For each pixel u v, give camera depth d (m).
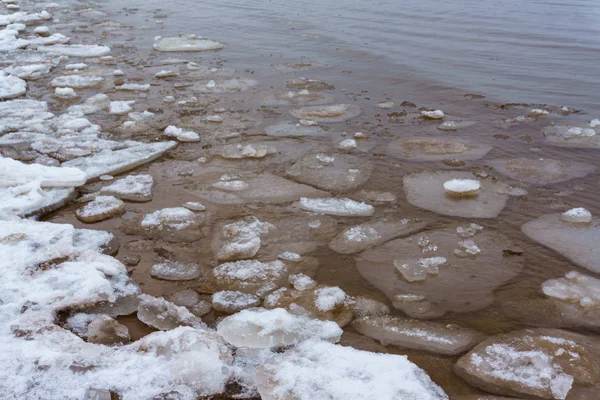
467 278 3.58
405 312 3.26
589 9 13.42
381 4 14.25
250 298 3.33
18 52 9.32
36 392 2.42
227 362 2.70
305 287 3.41
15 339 2.73
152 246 3.87
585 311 3.27
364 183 4.94
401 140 5.98
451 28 11.35
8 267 3.34
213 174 5.06
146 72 8.45
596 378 2.73
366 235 4.07
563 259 3.79
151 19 12.52
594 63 8.86
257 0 15.10
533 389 2.67
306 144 5.82
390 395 2.49
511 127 6.36
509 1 14.62
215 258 3.75
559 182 5.00
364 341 3.01
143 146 5.57
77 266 3.38
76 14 13.09
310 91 7.62
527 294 3.42
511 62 8.97
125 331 2.93
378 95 7.48
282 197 4.64
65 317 3.02
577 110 6.90
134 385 2.51
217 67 8.77
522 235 4.11
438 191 4.80
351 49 9.79
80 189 4.70
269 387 2.54
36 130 5.95
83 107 6.74
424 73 8.42
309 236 4.04
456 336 3.05
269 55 9.49
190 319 3.08
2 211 4.06
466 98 7.36
